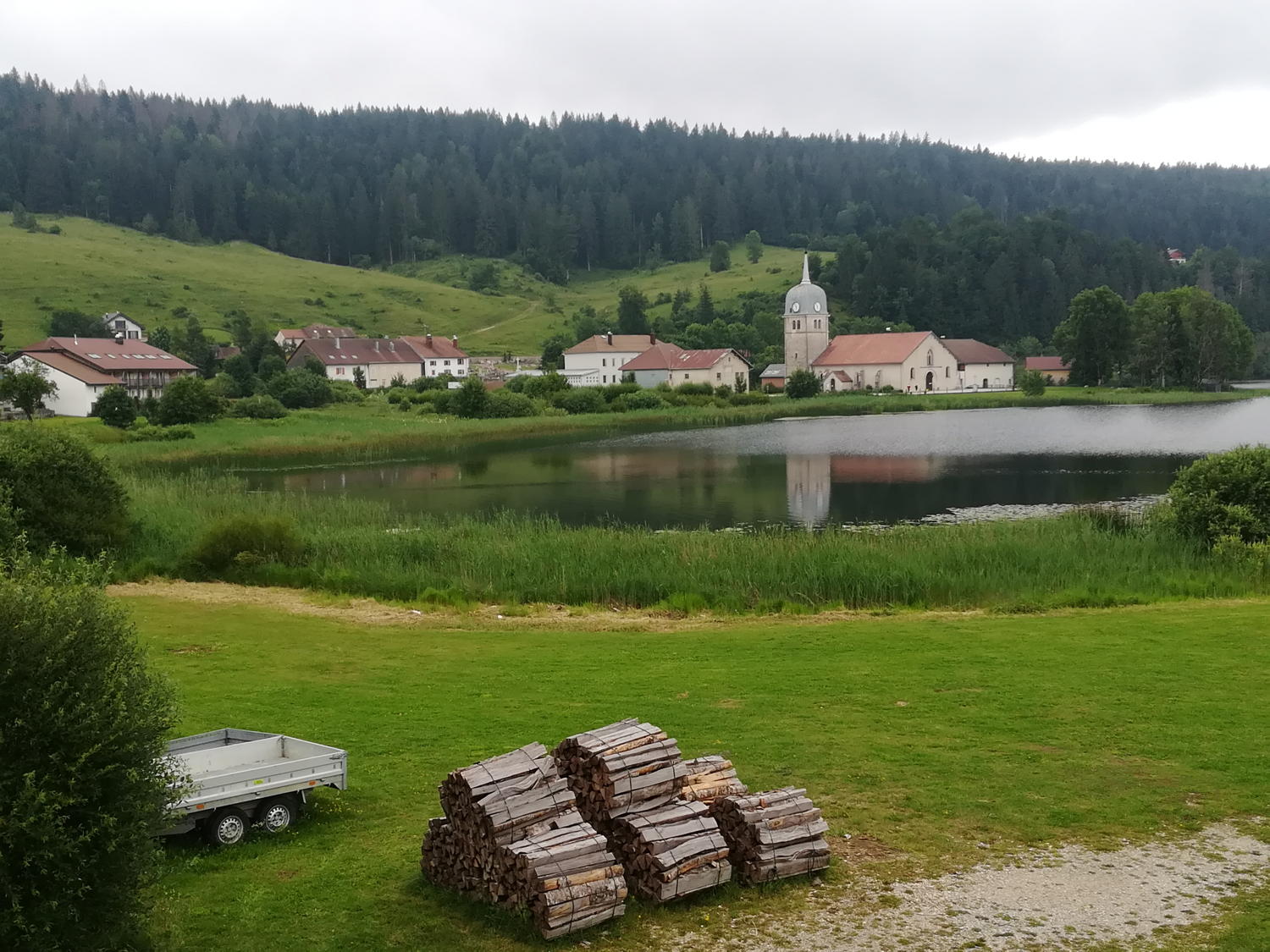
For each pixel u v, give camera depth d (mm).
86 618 9445
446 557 34500
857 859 12172
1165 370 158750
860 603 29344
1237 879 11578
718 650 23000
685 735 16531
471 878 11211
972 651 22047
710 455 78125
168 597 30875
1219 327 155625
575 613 28734
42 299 180000
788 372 172625
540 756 11438
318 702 18828
